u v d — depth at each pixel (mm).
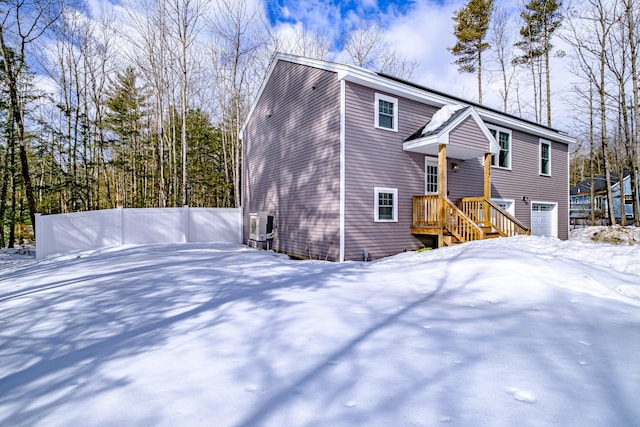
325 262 7586
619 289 3869
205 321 3271
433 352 2373
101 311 3742
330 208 8578
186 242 12992
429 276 4871
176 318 3408
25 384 2098
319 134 9070
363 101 8625
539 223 13516
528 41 20844
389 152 9086
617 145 21875
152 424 1599
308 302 3865
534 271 4367
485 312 3303
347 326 2990
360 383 1947
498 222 9195
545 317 3088
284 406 1719
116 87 21625
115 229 11797
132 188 21438
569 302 3482
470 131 8875
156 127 22781
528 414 1588
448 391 1827
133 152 21469
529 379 1941
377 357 2311
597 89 16406
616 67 14664
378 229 8797
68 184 15648
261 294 4320
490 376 1987
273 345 2588
